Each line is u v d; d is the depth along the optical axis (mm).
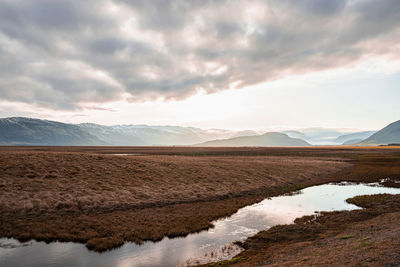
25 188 28156
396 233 15414
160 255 16031
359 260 11352
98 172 38344
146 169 44094
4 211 22984
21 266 14469
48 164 38250
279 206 29734
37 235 18734
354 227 19844
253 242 18078
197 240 18781
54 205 25391
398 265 10141
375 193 36969
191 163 55031
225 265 14023
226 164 57594
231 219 24406
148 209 27203
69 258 15531
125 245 17703
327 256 12844
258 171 52000
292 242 17547
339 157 106312
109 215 24312
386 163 79062
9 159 37688
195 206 29156
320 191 39469
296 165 65000
